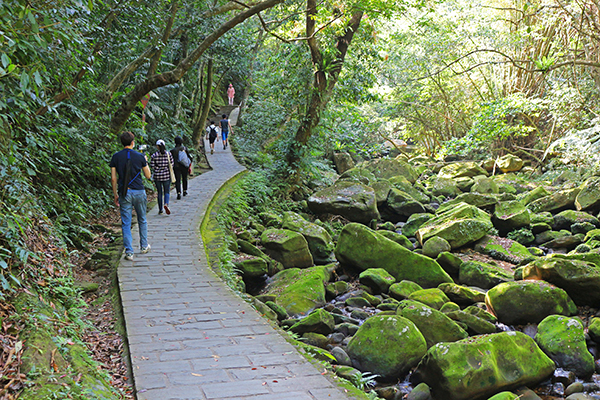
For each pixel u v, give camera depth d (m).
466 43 24.00
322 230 12.67
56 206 8.66
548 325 7.76
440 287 9.98
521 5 20.58
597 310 8.98
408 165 23.58
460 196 17.33
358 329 7.25
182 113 25.66
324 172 22.69
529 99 19.55
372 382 6.50
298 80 16.94
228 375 4.10
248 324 5.31
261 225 13.34
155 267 7.35
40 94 5.50
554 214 16.52
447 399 6.00
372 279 10.23
